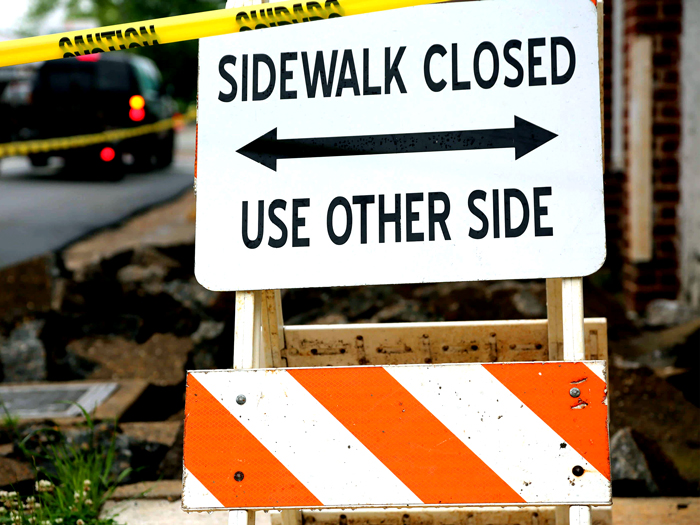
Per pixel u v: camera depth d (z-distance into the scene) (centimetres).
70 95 4066
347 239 609
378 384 579
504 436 569
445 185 608
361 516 757
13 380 1332
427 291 1514
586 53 608
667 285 1881
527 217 598
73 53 641
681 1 1823
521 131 606
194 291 1495
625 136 1988
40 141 4047
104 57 4156
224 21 622
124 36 632
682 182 1847
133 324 1449
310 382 582
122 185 4075
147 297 1503
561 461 564
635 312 1886
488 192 604
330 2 605
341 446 577
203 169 624
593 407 566
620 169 2083
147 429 1116
